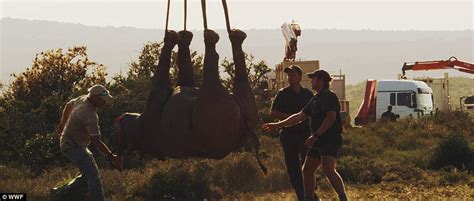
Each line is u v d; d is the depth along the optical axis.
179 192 17.72
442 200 17.73
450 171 23.62
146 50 34.94
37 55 32.81
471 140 35.72
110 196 17.38
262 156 25.52
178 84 12.20
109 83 30.03
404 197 18.31
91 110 14.15
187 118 11.55
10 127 24.70
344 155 28.89
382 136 36.03
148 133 11.98
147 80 28.64
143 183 17.98
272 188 19.33
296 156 15.46
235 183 19.41
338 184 14.31
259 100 35.38
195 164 20.48
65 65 32.72
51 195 15.24
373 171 22.17
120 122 12.59
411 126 41.66
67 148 14.23
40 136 23.41
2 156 23.97
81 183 15.06
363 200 17.47
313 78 14.61
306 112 14.73
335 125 14.37
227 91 11.52
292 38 46.06
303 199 15.38
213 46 11.50
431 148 28.97
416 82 53.41
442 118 45.59
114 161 12.84
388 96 53.59
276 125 14.88
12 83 32.16
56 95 28.55
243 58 11.81
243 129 11.73
